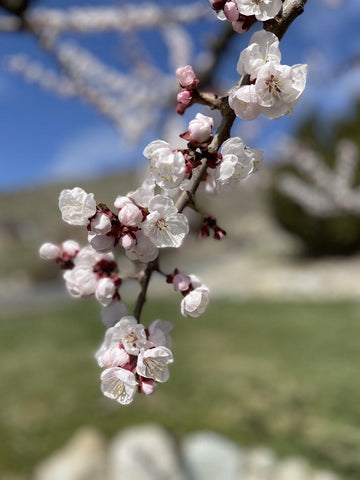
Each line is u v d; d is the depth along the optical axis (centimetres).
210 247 2769
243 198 3750
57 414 527
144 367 89
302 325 978
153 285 1730
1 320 1212
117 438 454
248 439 458
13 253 2439
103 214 87
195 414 524
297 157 1122
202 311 103
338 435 459
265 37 86
